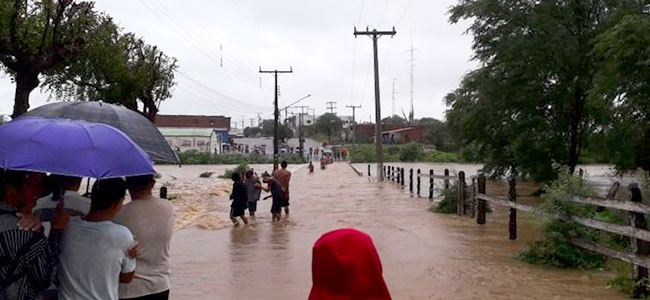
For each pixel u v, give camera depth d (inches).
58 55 641.6
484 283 329.1
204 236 526.6
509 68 929.5
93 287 146.5
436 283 331.0
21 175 143.7
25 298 134.3
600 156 885.2
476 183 623.8
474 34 970.1
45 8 652.1
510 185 484.4
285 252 440.1
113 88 959.0
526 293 305.7
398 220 624.1
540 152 948.6
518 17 906.1
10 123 154.2
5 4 624.4
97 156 148.7
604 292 303.9
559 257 368.2
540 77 919.0
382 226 576.4
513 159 979.9
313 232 545.6
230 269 378.3
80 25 685.3
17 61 628.4
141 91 1034.7
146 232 170.2
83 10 682.2
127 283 158.9
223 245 474.9
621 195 515.2
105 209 150.6
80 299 146.0
